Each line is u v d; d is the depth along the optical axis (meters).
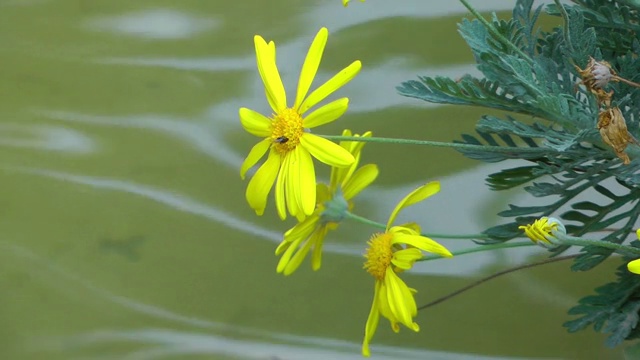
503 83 1.04
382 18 1.31
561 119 1.04
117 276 1.25
